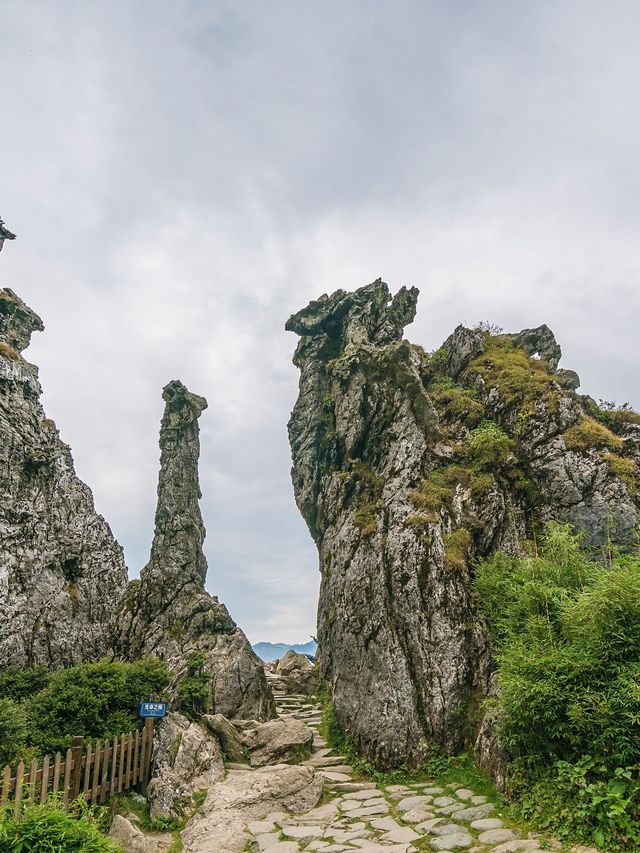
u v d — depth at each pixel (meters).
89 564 21.14
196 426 24.80
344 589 16.48
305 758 14.12
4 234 25.52
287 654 26.17
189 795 11.93
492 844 8.07
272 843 9.45
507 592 13.02
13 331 24.50
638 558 10.53
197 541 22.39
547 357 21.52
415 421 19.00
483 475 16.64
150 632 19.33
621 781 7.86
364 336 23.39
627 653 8.79
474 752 11.62
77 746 10.73
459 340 22.14
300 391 25.09
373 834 9.30
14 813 6.57
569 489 15.37
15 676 16.53
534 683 9.15
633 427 17.73
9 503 19.31
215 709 15.79
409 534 15.51
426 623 13.89
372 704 13.82
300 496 22.97
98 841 6.14
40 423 21.75
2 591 18.03
